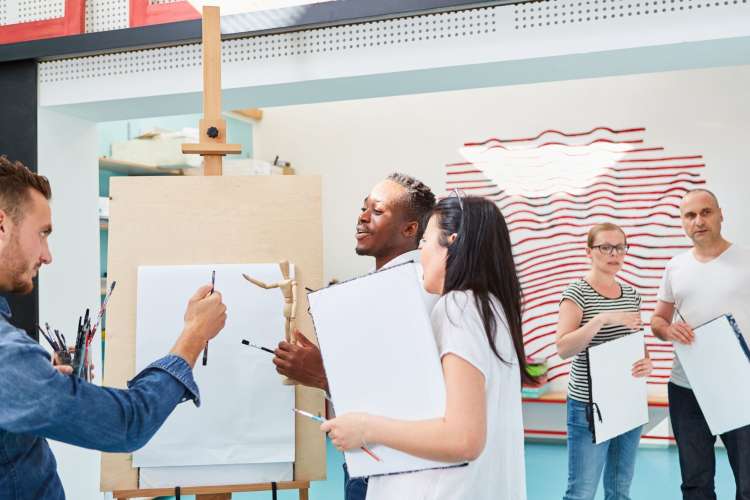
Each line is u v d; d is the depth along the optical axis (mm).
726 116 4426
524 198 4859
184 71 2215
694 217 2619
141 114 2549
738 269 2572
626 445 2562
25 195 1141
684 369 2521
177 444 1695
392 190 1679
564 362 4727
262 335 1719
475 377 1092
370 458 1160
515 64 2006
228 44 2213
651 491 3543
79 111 2463
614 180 4660
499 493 1156
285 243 1768
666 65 2064
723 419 2410
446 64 2014
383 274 1196
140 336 1709
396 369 1168
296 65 2146
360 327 1200
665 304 2795
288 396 1717
